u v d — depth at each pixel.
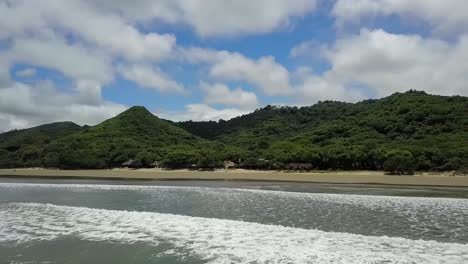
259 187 45.88
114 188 44.41
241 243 16.88
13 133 173.50
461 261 14.04
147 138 132.00
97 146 111.25
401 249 15.67
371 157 75.94
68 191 40.88
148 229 20.06
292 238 17.72
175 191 40.66
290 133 140.75
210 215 24.47
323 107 166.50
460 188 45.19
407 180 55.41
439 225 20.86
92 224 21.50
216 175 68.75
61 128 174.88
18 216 24.20
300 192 39.41
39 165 100.56
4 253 15.81
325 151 81.69
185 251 15.78
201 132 174.62
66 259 14.95
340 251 15.39
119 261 14.66
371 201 31.55
